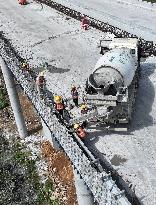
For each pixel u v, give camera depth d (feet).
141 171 59.41
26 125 107.45
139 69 81.46
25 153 99.55
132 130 67.72
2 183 93.56
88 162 53.21
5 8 132.87
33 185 90.63
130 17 117.19
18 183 92.48
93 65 90.22
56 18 119.14
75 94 73.41
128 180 57.98
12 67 87.20
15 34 111.96
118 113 64.75
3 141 106.01
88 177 53.62
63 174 88.53
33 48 102.17
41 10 126.72
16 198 88.94
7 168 97.09
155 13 118.32
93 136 66.80
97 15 120.67
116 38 79.61
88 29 108.68
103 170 54.39
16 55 99.09
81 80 84.69
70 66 90.94
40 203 86.07
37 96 73.05
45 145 98.89
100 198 50.88
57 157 92.73
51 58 95.76
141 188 56.44
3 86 124.88
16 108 98.53
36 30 112.68
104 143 65.26
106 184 49.42
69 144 59.31
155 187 56.39
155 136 66.08
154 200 54.34
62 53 97.45
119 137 66.23
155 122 69.36
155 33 104.32
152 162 60.95
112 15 119.85
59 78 86.28
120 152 63.31
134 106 73.72
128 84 65.82
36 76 86.99
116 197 47.09
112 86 63.98
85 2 132.26
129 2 127.95
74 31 108.68
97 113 63.72
